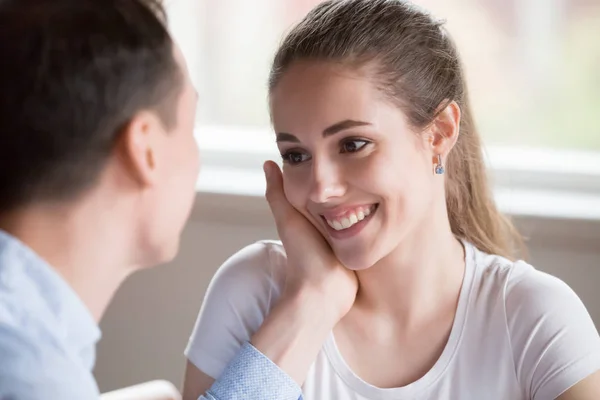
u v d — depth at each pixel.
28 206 1.31
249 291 2.09
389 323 2.00
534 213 2.86
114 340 3.29
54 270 1.32
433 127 1.92
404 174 1.85
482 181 2.15
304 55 1.83
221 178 3.23
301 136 1.83
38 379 1.18
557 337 1.92
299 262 1.96
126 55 1.32
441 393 1.96
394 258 1.94
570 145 3.25
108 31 1.31
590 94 3.22
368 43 1.82
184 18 3.49
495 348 1.95
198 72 3.52
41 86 1.27
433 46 1.93
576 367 1.91
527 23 3.22
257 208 3.06
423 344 1.99
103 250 1.37
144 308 3.25
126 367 3.31
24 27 1.28
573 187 3.13
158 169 1.39
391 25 1.87
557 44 3.22
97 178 1.33
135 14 1.35
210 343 2.07
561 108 3.25
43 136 1.28
